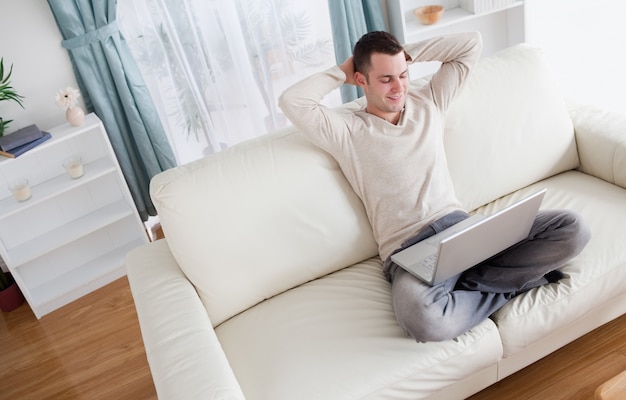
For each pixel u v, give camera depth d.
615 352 1.82
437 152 1.80
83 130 2.51
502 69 2.00
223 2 2.69
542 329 1.60
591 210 1.81
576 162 2.06
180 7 2.64
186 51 2.74
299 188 1.76
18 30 2.49
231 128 2.98
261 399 1.45
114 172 2.81
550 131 2.00
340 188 1.81
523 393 1.76
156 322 1.55
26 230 2.70
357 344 1.54
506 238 1.58
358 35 2.95
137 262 1.84
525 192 2.00
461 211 1.79
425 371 1.49
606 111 2.06
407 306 1.53
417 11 2.96
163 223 1.69
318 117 1.73
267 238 1.72
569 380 1.77
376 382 1.45
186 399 1.29
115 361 2.29
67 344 2.45
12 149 2.39
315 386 1.45
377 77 1.72
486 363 1.58
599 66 3.00
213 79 2.82
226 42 2.77
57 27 2.55
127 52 2.63
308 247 1.77
